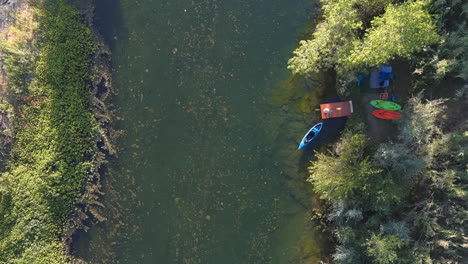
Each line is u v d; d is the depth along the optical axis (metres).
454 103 15.95
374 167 15.62
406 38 13.97
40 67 18.16
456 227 14.74
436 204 15.05
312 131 17.75
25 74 18.14
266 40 18.67
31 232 18.28
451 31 15.21
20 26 18.14
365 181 15.58
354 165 15.94
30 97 18.17
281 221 18.67
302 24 18.52
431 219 15.03
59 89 18.34
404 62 16.89
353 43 14.77
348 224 16.80
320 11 18.27
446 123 16.08
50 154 18.23
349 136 16.91
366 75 17.28
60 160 18.34
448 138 14.58
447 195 14.77
